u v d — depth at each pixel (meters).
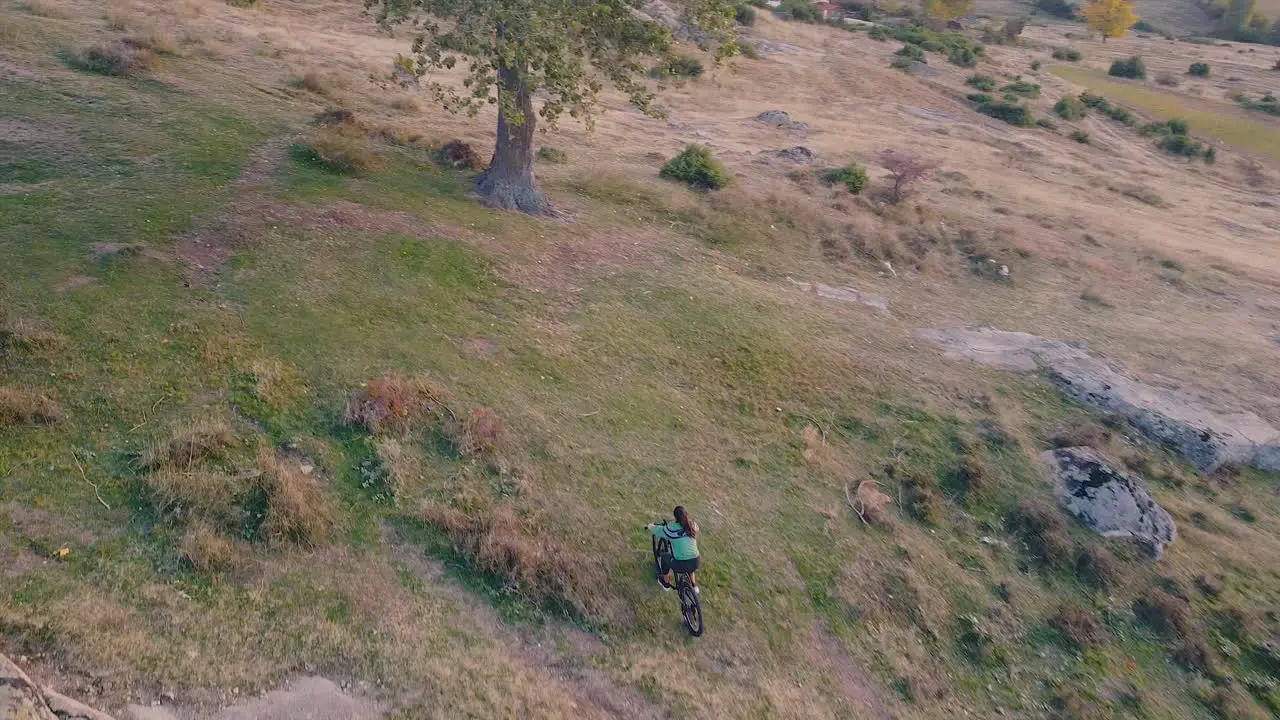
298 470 10.43
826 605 11.42
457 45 16.83
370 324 13.94
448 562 9.98
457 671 8.55
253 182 17.92
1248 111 59.56
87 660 7.26
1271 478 17.20
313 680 7.96
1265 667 12.38
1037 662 11.62
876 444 15.15
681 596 10.30
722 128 35.53
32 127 18.06
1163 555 14.01
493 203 20.34
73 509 8.94
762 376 16.19
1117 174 41.88
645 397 14.52
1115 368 19.92
